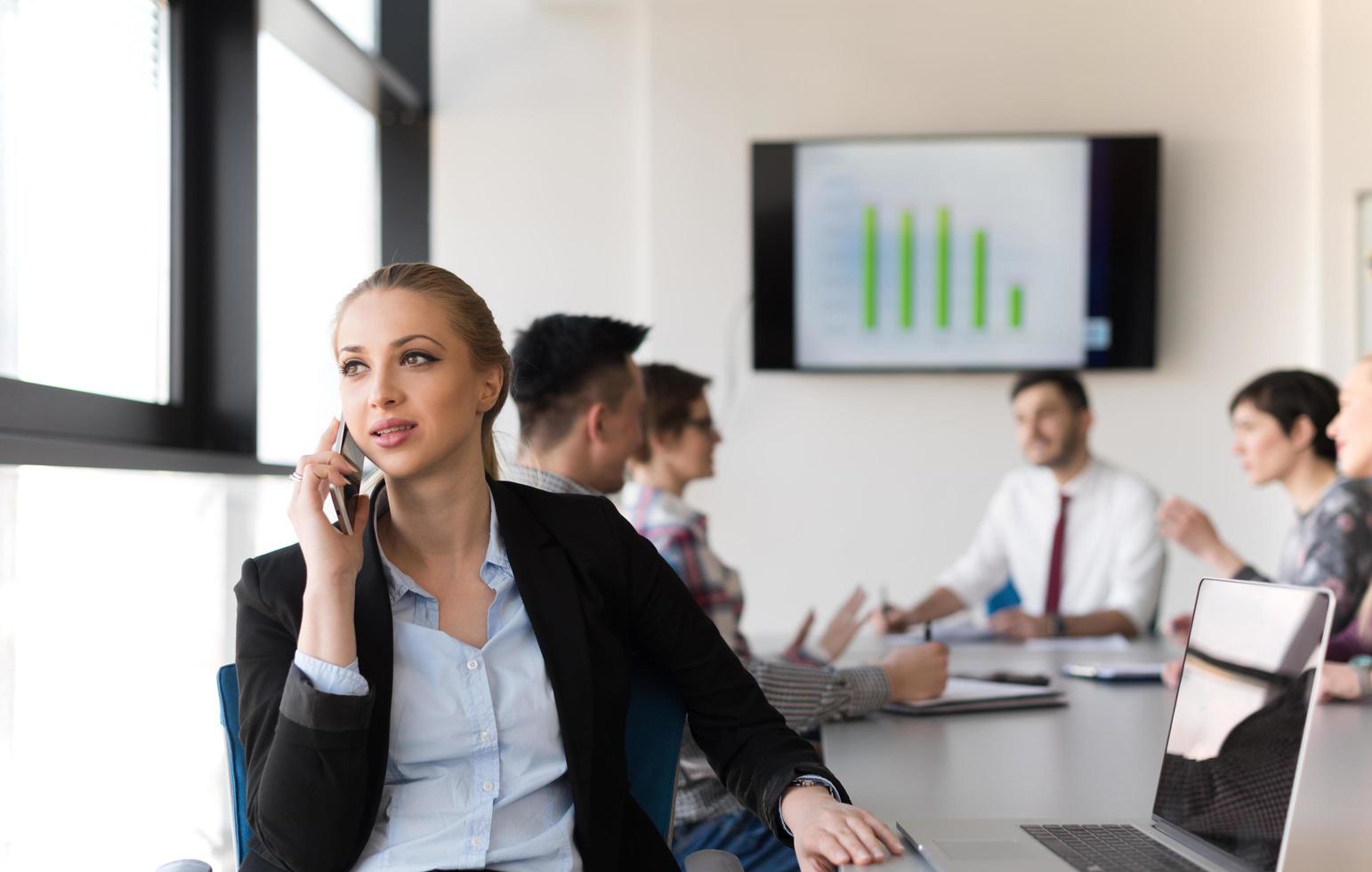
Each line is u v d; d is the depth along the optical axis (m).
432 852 1.20
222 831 2.68
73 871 2.15
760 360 4.59
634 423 1.98
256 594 1.24
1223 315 4.54
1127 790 1.36
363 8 4.49
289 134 3.84
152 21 2.97
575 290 4.72
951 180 4.56
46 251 2.45
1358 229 4.46
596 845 1.26
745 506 4.64
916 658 1.93
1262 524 4.52
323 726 1.14
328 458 1.23
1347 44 4.46
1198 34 4.55
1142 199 4.51
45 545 2.11
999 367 4.55
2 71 2.28
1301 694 0.96
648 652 1.41
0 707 1.95
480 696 1.25
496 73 4.75
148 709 2.46
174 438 3.02
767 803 1.28
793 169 4.59
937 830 1.17
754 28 4.64
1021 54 4.59
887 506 4.61
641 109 4.72
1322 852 1.07
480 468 1.32
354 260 4.53
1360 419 2.32
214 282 3.18
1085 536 3.80
